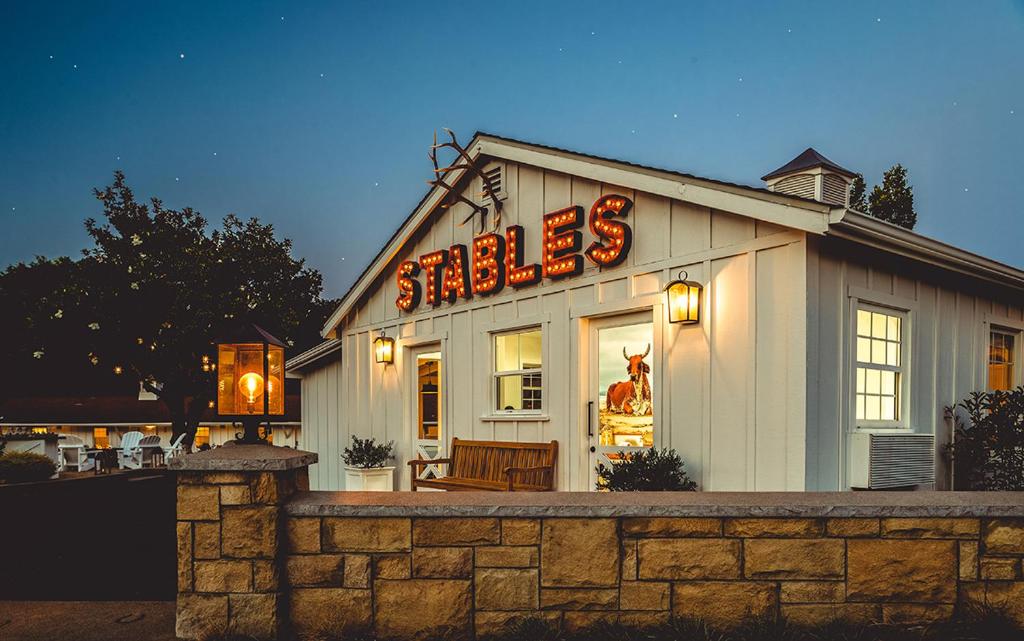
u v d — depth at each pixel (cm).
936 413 668
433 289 913
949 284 700
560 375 723
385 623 328
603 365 698
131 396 3011
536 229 771
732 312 575
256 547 325
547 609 326
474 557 328
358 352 1092
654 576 325
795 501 330
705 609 323
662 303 629
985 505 322
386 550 330
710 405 586
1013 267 701
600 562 325
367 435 1055
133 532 737
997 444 650
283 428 2450
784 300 537
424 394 974
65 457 1981
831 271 552
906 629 319
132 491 1218
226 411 360
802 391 520
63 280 2283
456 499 339
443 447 883
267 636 322
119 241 2280
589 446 698
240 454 333
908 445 587
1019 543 324
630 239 664
